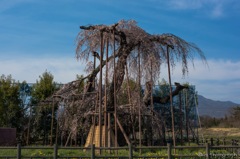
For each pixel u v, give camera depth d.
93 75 20.14
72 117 19.33
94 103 18.80
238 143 20.30
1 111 24.45
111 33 16.72
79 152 15.07
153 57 17.77
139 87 17.31
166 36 18.39
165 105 23.09
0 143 20.09
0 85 25.12
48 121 23.83
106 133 14.98
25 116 24.78
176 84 21.80
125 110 18.48
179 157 11.78
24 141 23.42
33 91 26.09
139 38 17.77
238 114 55.22
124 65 18.23
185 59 18.64
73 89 20.69
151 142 19.56
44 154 13.93
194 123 24.11
